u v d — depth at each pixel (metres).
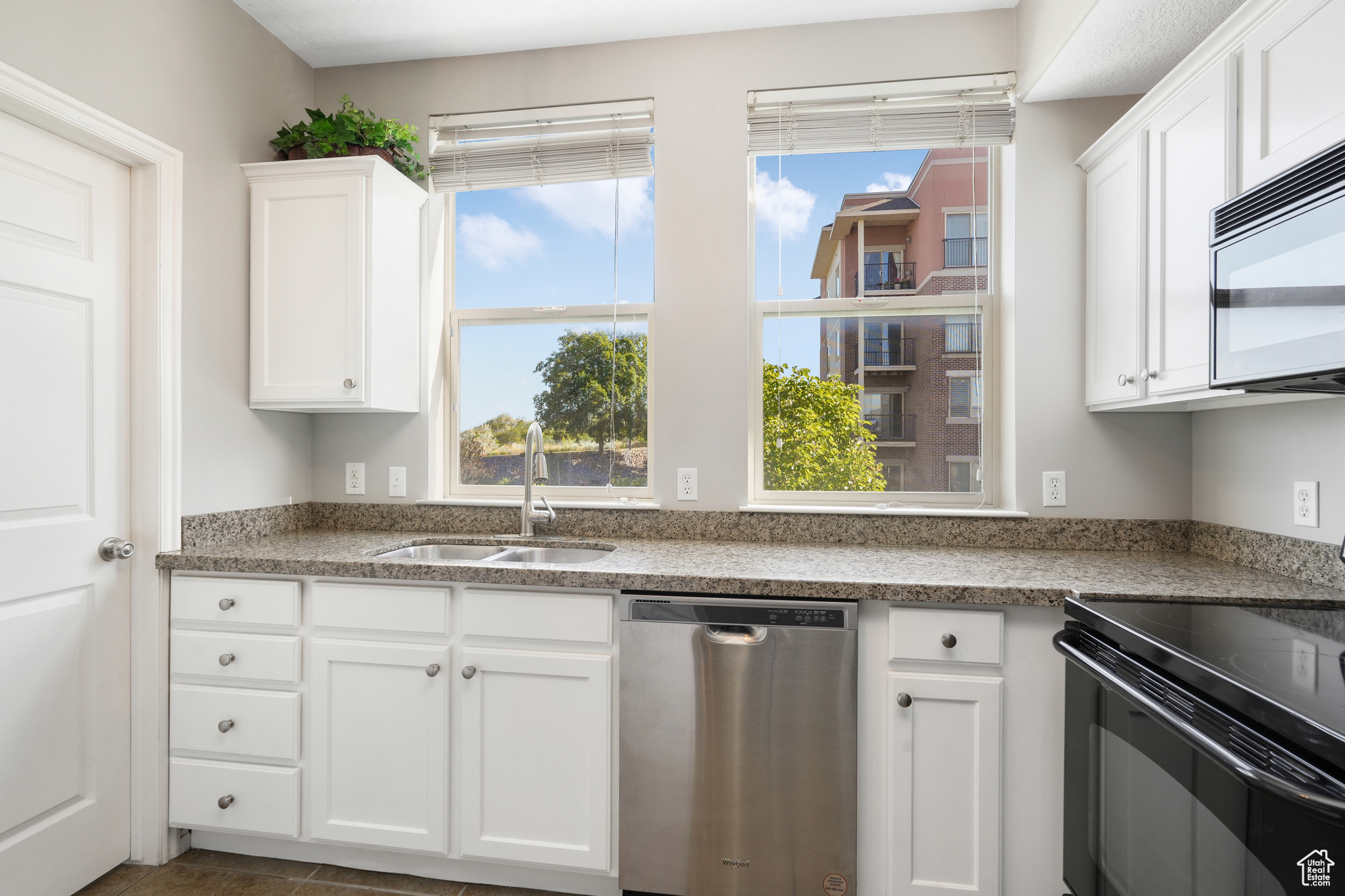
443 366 2.42
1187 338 1.48
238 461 2.07
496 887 1.73
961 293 2.18
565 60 2.27
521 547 2.12
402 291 2.21
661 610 1.57
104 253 1.73
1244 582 1.51
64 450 1.64
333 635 1.74
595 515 2.22
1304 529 1.53
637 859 1.59
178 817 1.80
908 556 1.86
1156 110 1.59
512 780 1.66
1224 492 1.81
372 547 1.97
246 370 2.10
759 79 2.17
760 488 2.25
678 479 2.19
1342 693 0.90
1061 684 1.48
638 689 1.59
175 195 1.84
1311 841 0.82
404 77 2.37
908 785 1.51
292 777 1.75
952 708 1.50
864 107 2.13
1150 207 1.62
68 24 1.57
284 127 2.24
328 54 2.32
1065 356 2.01
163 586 1.82
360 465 2.37
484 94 2.32
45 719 1.61
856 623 1.51
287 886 1.73
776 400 2.25
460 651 1.68
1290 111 1.18
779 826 1.54
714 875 1.56
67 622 1.66
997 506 2.15
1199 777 1.01
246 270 2.10
